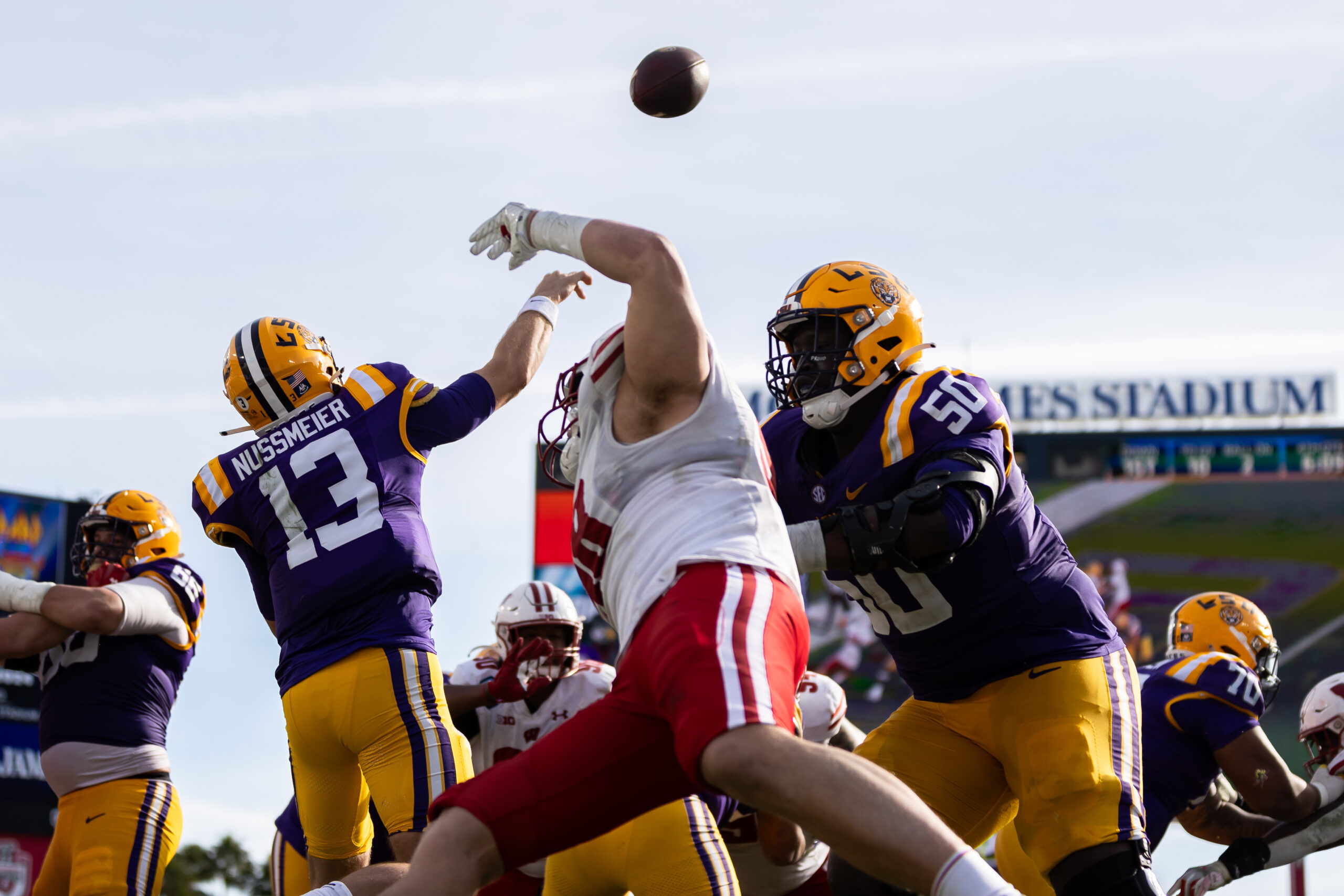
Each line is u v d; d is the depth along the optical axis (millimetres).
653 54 14273
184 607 20891
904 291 15523
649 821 17828
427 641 16406
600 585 11898
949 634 15391
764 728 10078
